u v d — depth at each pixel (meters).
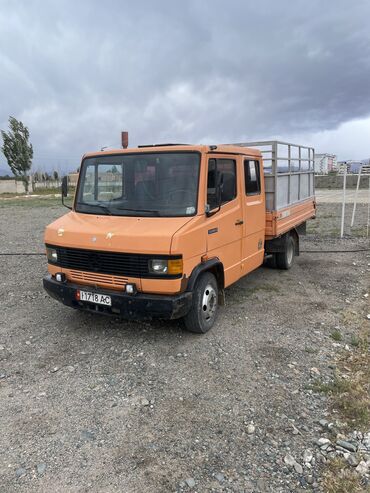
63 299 5.11
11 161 48.66
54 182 61.66
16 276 8.18
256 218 6.44
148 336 5.15
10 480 2.86
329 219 16.31
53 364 4.51
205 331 5.20
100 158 5.40
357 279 7.64
